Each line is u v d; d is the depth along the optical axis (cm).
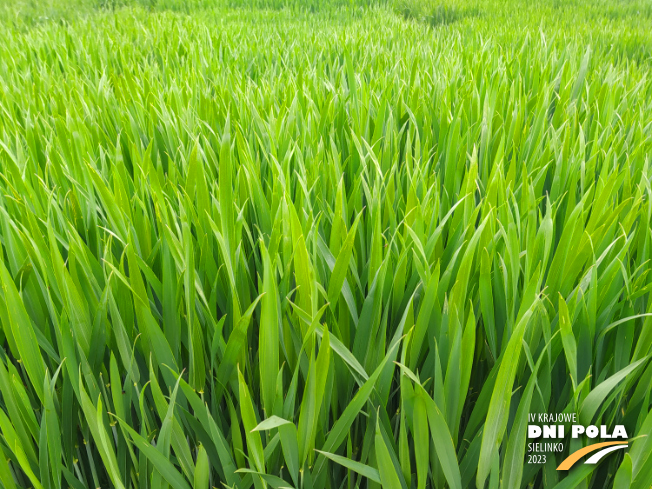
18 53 478
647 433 103
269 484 110
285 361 131
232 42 541
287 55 450
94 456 141
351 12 952
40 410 135
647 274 138
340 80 334
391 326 138
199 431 119
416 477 125
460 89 303
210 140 247
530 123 279
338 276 124
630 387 128
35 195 167
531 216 140
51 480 121
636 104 291
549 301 123
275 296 103
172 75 383
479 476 106
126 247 121
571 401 112
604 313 126
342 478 139
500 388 97
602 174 179
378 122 238
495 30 704
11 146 222
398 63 361
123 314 131
